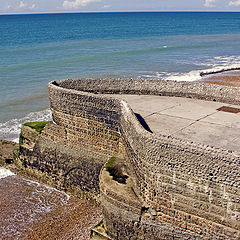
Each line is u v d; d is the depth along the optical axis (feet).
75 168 59.72
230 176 33.83
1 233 51.90
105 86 71.46
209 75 149.69
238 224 34.35
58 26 493.36
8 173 69.87
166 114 58.08
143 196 42.06
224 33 380.99
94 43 268.21
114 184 45.83
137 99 68.08
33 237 50.93
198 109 60.95
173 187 38.19
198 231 37.37
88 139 57.93
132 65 173.99
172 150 37.19
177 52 223.71
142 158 40.70
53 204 58.95
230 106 62.69
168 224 39.60
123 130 50.90
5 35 337.93
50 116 98.58
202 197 36.35
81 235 50.65
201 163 35.45
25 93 119.96
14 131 88.22
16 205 58.80
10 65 164.45
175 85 69.77
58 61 178.09
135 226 42.01
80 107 56.95
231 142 45.78
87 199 59.52
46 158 63.82
